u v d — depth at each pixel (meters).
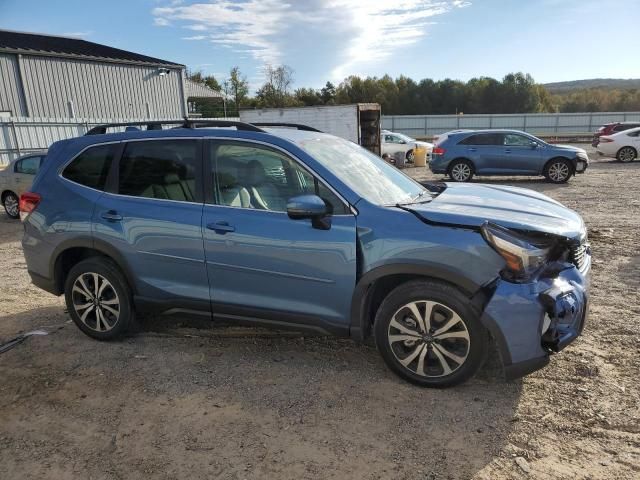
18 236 9.67
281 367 3.82
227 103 55.31
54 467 2.78
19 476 2.71
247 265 3.68
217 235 3.73
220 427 3.08
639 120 45.38
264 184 3.71
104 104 28.70
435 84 77.81
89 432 3.09
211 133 3.93
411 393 3.38
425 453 2.78
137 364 3.96
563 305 3.12
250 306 3.76
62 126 23.53
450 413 3.13
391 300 3.39
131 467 2.75
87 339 4.46
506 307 3.08
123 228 4.07
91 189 4.28
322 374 3.68
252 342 4.28
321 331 3.61
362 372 3.69
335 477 2.62
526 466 2.65
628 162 21.69
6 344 4.40
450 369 3.32
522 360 3.13
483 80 77.88
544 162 14.98
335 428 3.03
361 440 2.91
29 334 4.59
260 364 3.88
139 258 4.05
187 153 3.96
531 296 3.07
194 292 3.92
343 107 20.36
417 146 24.14
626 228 8.20
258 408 3.27
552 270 3.22
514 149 15.23
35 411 3.34
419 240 3.23
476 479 2.57
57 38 30.38
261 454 2.81
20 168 11.44
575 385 3.39
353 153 4.17
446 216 3.28
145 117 30.88
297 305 3.62
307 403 3.30
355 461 2.73
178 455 2.83
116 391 3.55
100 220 4.16
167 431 3.06
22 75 25.09
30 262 4.58
